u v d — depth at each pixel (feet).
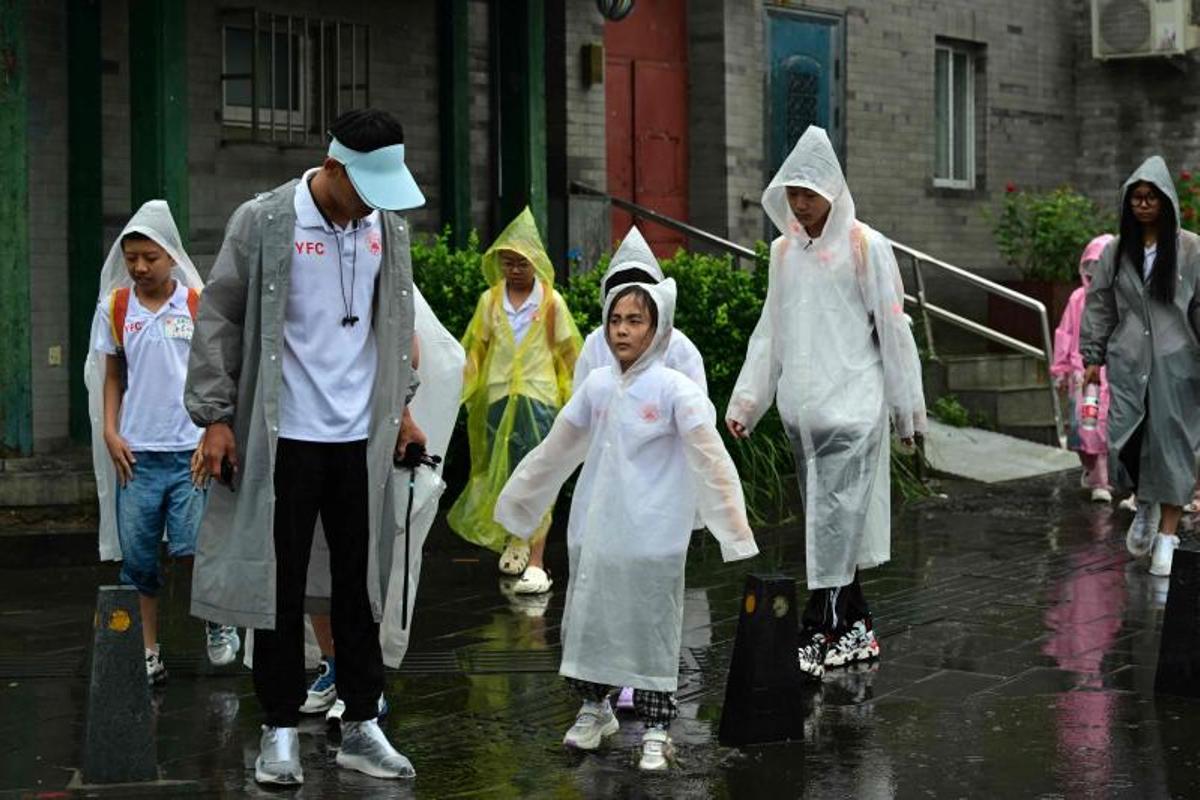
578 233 47.32
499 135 45.88
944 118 63.26
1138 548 33.76
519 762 20.80
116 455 24.06
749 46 53.42
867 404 25.02
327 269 19.74
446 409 23.06
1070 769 20.40
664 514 20.76
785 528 38.11
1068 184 67.67
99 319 24.53
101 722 19.81
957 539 37.09
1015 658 26.12
